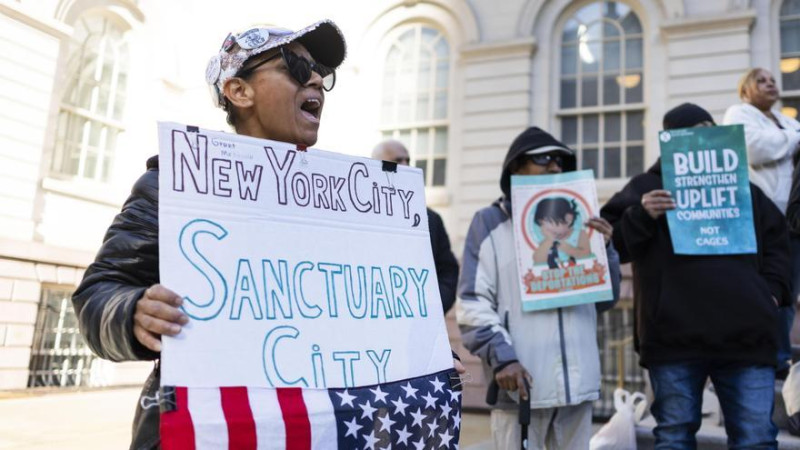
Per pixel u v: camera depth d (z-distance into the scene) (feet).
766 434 9.18
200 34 45.75
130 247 4.44
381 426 4.57
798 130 14.89
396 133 41.96
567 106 38.96
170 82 43.09
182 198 4.32
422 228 5.55
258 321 4.33
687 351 9.61
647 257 10.36
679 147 10.33
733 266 9.71
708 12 35.83
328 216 4.95
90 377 37.27
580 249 9.88
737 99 34.17
